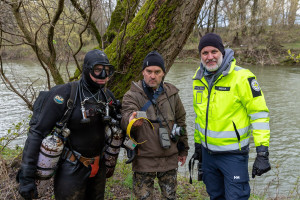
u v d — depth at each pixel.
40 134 2.02
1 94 14.86
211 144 2.60
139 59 3.10
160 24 2.94
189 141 9.06
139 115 2.21
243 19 25.28
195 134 2.89
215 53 2.50
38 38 3.98
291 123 11.01
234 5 22.69
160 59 2.39
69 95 2.08
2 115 11.23
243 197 2.50
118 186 3.67
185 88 16.73
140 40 3.06
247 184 2.55
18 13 3.47
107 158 2.46
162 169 2.42
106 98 2.28
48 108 2.02
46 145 1.99
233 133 2.50
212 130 2.57
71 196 2.13
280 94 15.73
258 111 2.42
